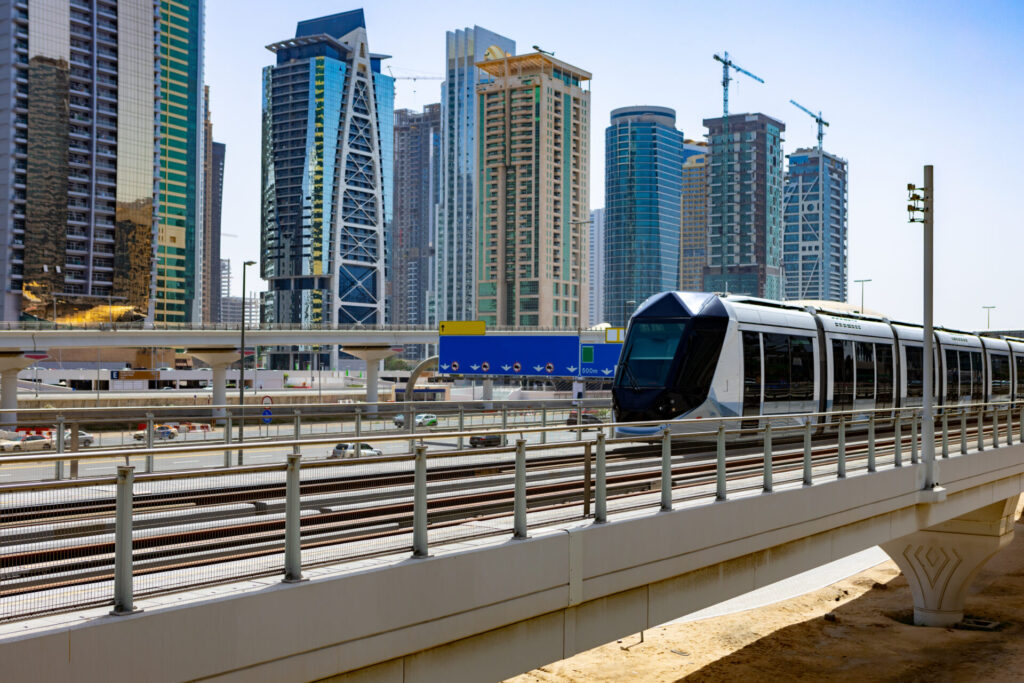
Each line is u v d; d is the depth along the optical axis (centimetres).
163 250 19575
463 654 851
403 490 878
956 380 3331
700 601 1161
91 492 766
